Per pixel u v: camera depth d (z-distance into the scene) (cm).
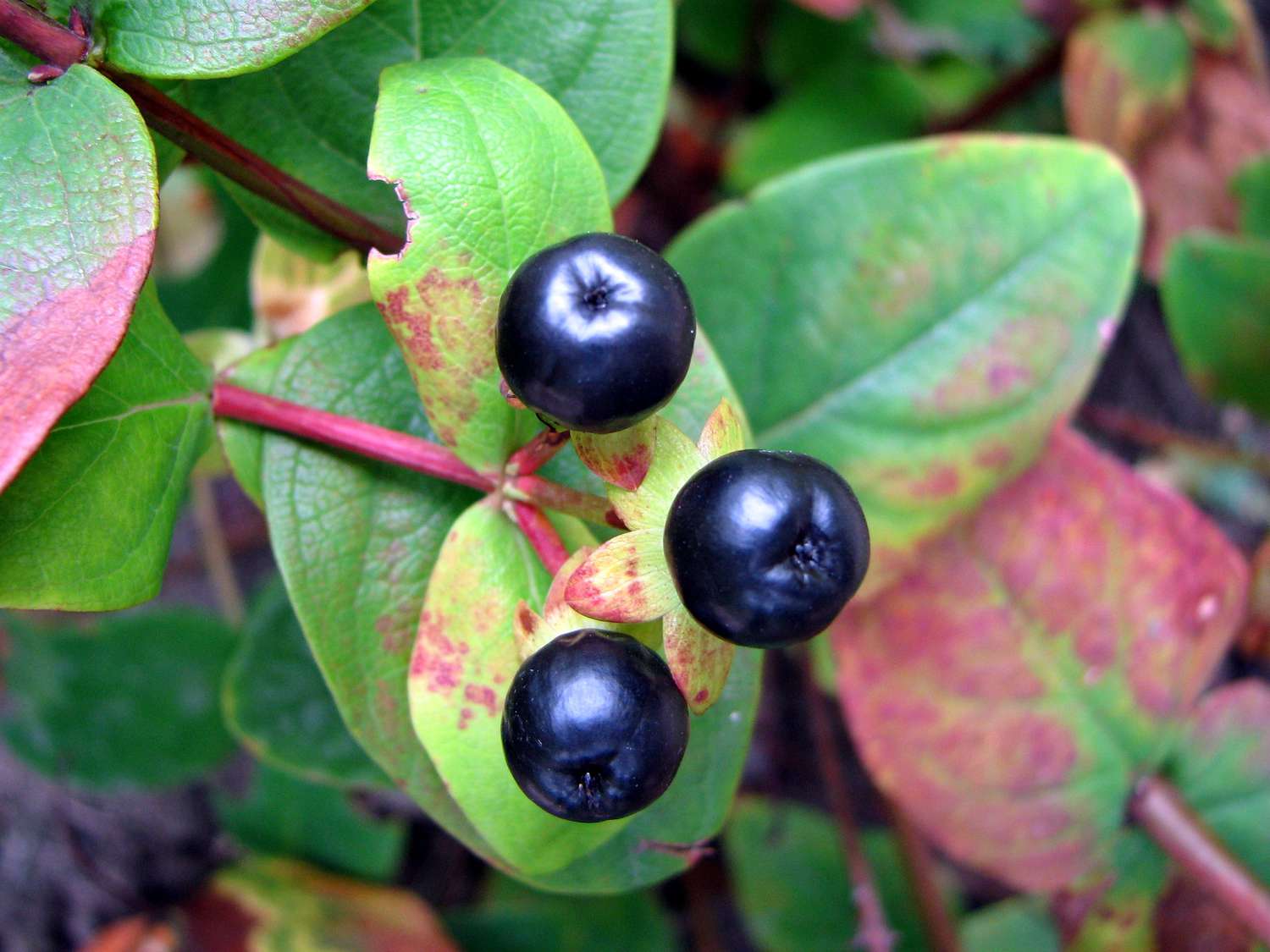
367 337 7
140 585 7
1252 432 18
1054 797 10
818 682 13
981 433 10
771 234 10
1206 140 14
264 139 8
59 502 6
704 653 6
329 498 7
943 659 10
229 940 12
